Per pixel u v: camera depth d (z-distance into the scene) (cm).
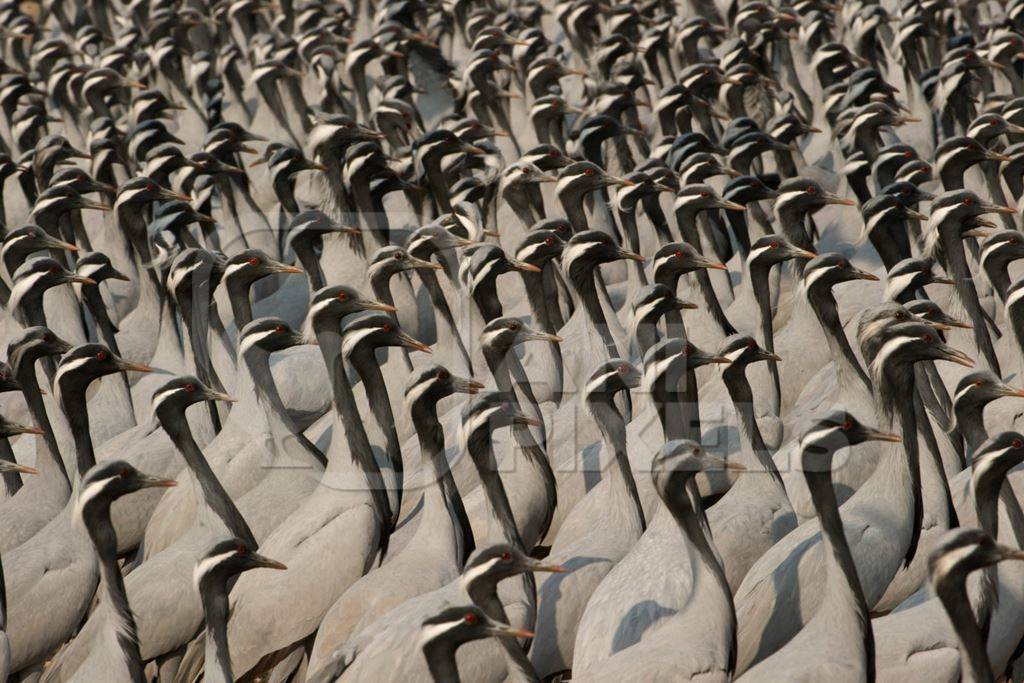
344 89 2911
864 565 1113
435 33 3052
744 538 1187
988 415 1337
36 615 1246
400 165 2067
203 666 1196
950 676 980
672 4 3027
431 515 1213
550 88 2638
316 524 1252
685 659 968
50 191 1867
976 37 2702
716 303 1633
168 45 2814
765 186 1836
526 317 1719
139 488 1129
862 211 1625
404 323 1738
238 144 2194
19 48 3183
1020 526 1091
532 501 1318
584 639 1074
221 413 1603
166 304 1705
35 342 1402
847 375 1359
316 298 1364
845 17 2758
